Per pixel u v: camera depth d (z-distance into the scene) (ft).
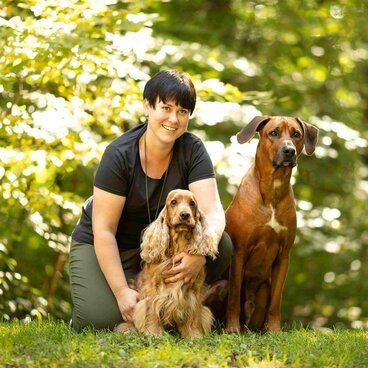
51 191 35.12
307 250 48.75
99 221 24.21
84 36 32.14
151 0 42.37
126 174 24.17
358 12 57.98
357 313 55.01
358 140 46.65
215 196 24.47
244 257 26.04
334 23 57.26
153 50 42.88
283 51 57.16
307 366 19.57
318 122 47.57
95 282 24.94
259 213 25.63
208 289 26.86
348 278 54.95
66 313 41.19
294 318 55.16
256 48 57.72
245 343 22.03
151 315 23.09
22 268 42.29
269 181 25.54
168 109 23.58
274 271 26.58
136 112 35.35
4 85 32.17
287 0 56.80
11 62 31.86
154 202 24.59
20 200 33.04
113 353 20.26
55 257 43.29
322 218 48.78
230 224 26.08
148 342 21.49
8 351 20.26
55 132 33.45
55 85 36.19
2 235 38.06
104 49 31.99
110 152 24.31
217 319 27.30
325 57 58.65
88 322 24.84
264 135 25.79
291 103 54.90
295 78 56.90
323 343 21.99
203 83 35.04
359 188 56.59
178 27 52.19
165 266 22.97
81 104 34.24
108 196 24.08
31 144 34.53
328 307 55.11
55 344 21.20
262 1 56.85
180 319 23.24
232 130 44.86
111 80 36.32
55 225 38.96
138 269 25.90
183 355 19.92
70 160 33.96
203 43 54.29
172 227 22.85
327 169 54.08
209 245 22.94
